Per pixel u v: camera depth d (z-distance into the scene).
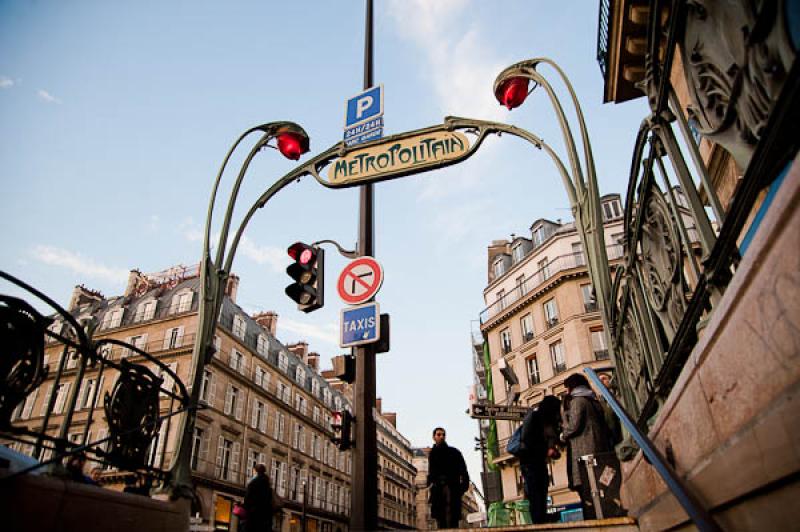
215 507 28.55
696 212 1.97
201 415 28.91
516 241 36.25
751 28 1.39
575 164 4.08
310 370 48.50
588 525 3.38
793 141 1.26
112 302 37.19
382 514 57.47
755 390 1.39
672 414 2.37
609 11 8.38
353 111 6.46
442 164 5.21
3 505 2.36
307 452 42.81
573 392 4.75
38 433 2.70
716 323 1.61
